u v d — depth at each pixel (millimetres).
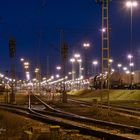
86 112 54125
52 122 36781
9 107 67750
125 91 101000
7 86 136875
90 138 25000
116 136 23203
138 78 113750
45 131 24688
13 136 26203
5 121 35406
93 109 52188
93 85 133250
